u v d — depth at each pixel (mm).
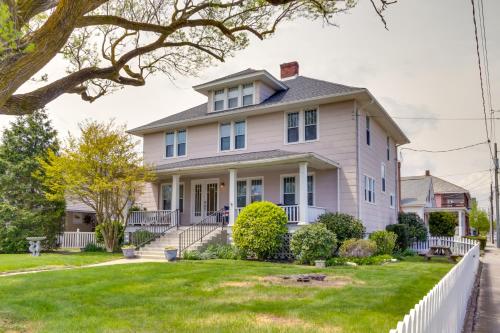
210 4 8727
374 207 20375
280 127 20266
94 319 6258
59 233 22078
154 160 24734
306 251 14453
